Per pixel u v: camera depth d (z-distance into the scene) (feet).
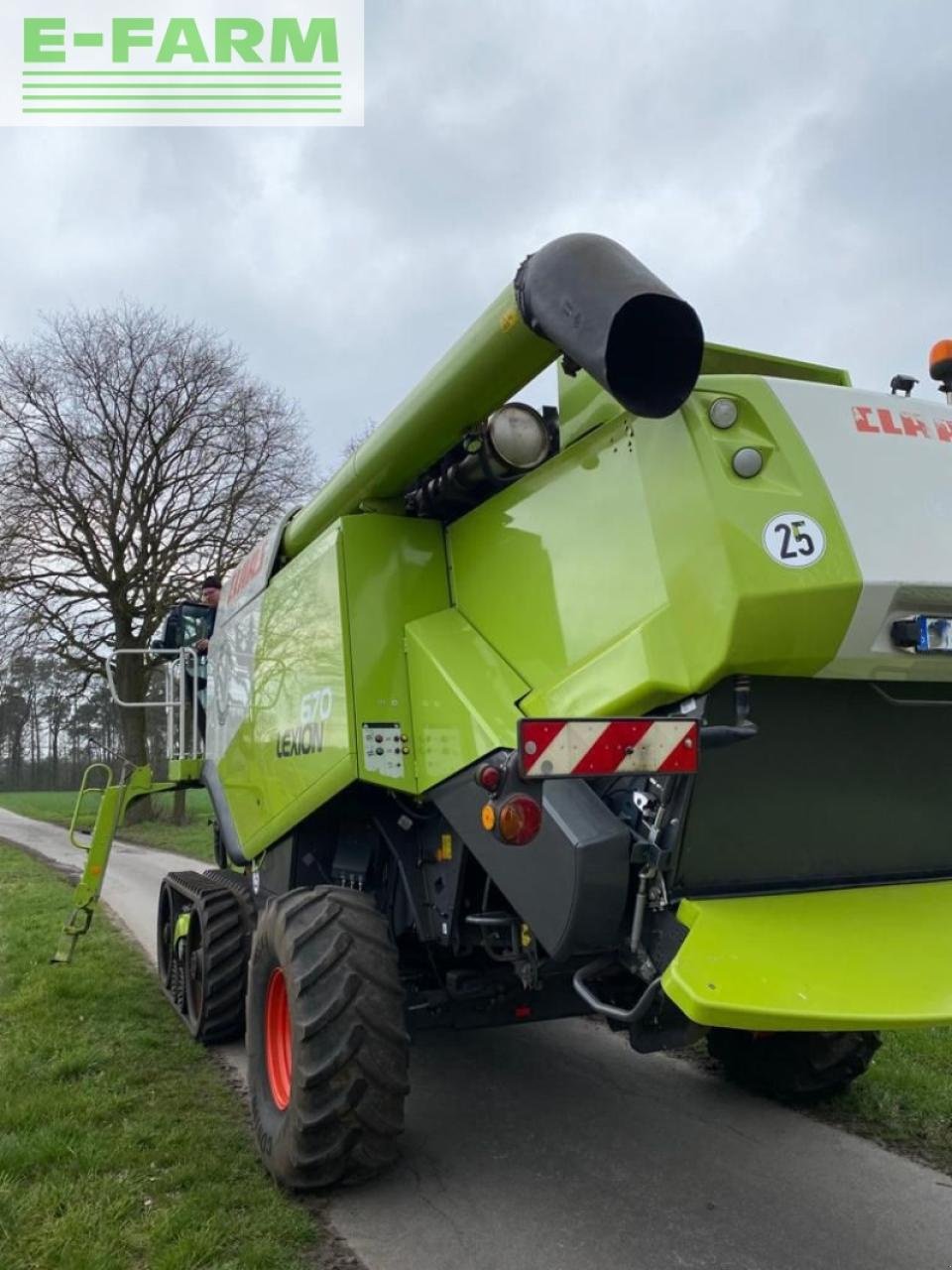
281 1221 10.81
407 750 12.90
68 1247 10.10
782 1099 14.92
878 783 10.67
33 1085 15.17
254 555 18.72
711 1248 10.53
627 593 9.93
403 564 13.60
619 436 10.28
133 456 81.25
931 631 9.09
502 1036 18.84
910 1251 10.49
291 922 12.12
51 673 83.66
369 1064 11.25
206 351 81.82
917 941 9.82
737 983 8.67
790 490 8.89
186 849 61.87
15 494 77.36
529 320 9.72
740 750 9.55
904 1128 13.87
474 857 11.98
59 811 122.42
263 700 16.72
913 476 9.48
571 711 10.30
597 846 9.37
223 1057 17.38
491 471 12.12
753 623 8.57
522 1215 11.26
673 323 8.60
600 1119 14.38
